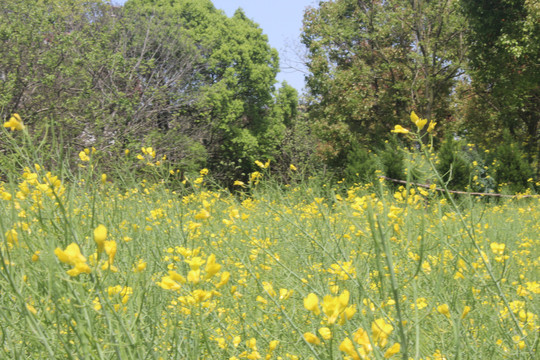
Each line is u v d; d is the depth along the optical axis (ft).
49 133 37.81
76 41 48.42
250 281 8.75
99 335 4.66
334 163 68.64
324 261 9.84
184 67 68.95
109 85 52.49
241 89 85.30
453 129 66.28
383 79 67.51
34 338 4.64
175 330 5.37
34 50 42.32
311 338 3.95
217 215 10.95
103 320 4.93
